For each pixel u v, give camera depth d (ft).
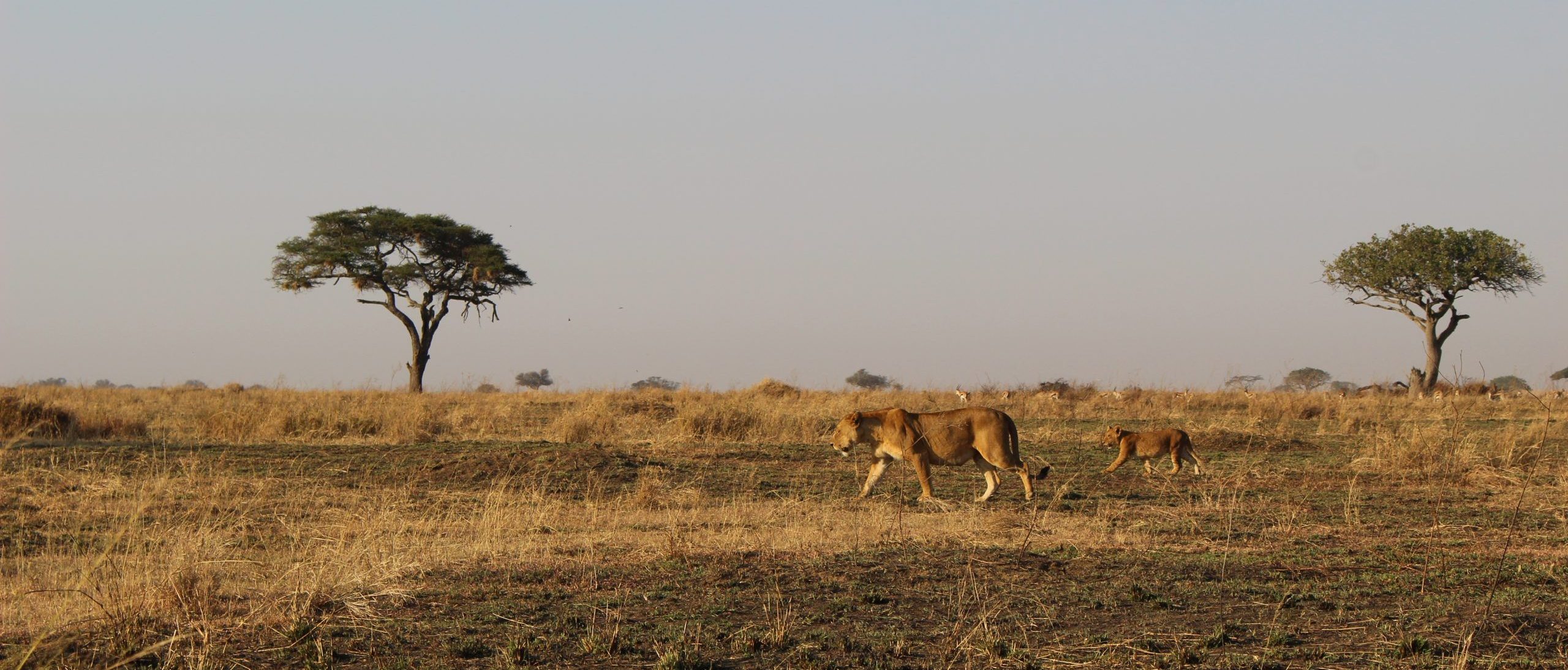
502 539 38.19
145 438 71.92
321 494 48.91
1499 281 156.04
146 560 31.40
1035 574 31.83
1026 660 24.00
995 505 47.57
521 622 27.09
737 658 24.27
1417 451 59.06
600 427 78.89
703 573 32.12
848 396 113.29
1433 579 31.40
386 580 30.94
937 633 26.14
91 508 44.24
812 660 24.03
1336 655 24.21
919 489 52.54
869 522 41.73
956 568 32.60
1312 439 75.82
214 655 24.53
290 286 172.04
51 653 24.13
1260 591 30.01
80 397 105.50
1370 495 49.98
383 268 173.47
